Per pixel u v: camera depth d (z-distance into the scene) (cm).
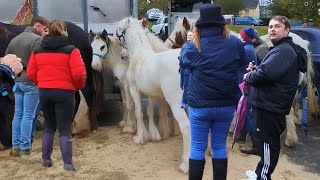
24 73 470
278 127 378
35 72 427
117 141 585
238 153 532
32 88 478
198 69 342
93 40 617
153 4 2628
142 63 527
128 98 620
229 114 353
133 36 574
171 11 1141
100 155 529
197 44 339
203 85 342
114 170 477
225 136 363
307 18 1627
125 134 620
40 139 600
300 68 383
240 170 473
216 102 344
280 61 361
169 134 603
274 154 385
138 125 576
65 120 430
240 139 573
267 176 391
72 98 427
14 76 281
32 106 489
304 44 570
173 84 457
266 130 379
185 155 464
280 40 373
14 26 615
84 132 626
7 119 559
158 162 502
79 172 470
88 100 622
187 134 457
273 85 368
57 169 477
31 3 690
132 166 490
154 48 596
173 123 605
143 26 601
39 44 430
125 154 531
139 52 561
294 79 373
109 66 636
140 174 465
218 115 349
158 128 620
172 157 518
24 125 493
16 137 512
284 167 490
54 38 415
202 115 349
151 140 580
